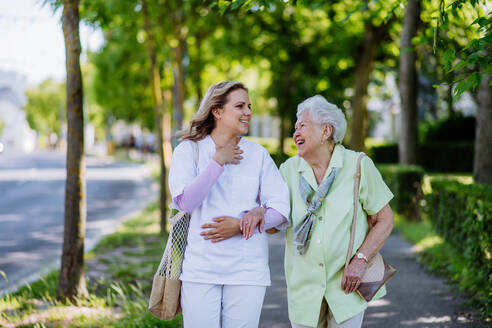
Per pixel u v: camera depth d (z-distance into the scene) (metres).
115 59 22.19
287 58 19.89
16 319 4.95
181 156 2.85
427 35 6.44
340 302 2.90
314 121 2.95
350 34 16.91
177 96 12.80
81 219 5.65
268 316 5.20
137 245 9.12
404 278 6.64
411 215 11.46
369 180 2.98
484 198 5.43
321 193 2.93
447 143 24.95
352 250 2.91
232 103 2.85
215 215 2.79
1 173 28.47
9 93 102.69
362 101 16.66
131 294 5.99
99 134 78.38
